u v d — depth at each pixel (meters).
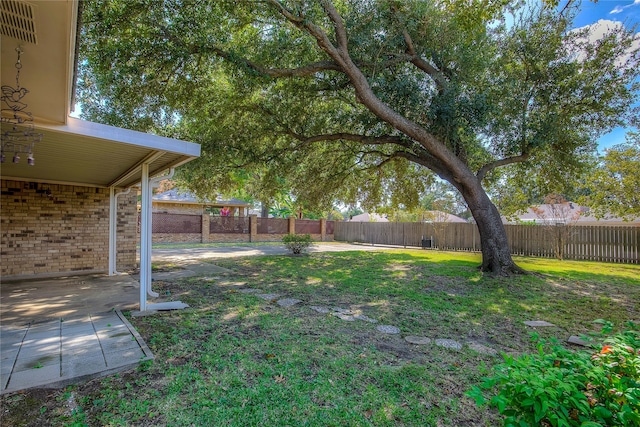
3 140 3.12
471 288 6.71
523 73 8.18
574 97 8.23
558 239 12.45
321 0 6.52
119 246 8.71
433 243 16.78
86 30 5.72
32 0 1.89
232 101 8.49
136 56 6.22
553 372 1.62
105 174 6.54
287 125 9.45
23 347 3.41
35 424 2.17
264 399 2.52
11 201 7.30
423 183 12.84
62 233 7.89
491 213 8.54
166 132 9.01
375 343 3.74
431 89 8.21
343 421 2.27
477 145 9.35
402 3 7.43
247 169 10.80
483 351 3.56
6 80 2.71
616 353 1.80
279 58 7.47
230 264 9.87
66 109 3.16
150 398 2.51
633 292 6.46
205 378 2.83
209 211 22.97
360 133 10.19
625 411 1.43
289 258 11.62
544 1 5.48
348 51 7.74
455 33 7.74
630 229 11.09
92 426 2.16
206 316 4.58
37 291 6.09
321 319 4.56
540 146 8.09
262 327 4.16
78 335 3.77
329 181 12.21
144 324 4.22
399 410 2.42
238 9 6.54
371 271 8.73
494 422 2.30
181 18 6.05
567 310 5.18
